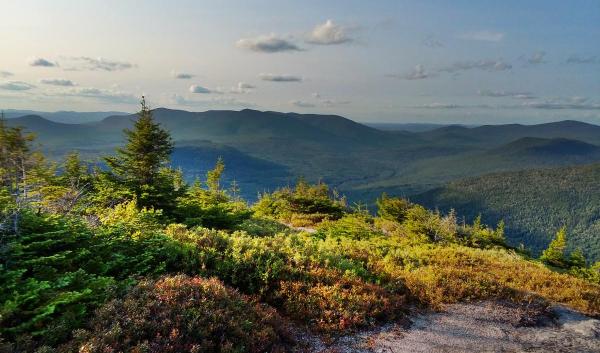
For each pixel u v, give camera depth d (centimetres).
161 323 782
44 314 689
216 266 1166
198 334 792
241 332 844
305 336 983
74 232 1033
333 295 1148
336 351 927
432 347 995
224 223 2378
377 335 1032
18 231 934
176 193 2434
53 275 860
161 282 938
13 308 680
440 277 1464
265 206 5603
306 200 5247
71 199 1680
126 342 703
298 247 1509
